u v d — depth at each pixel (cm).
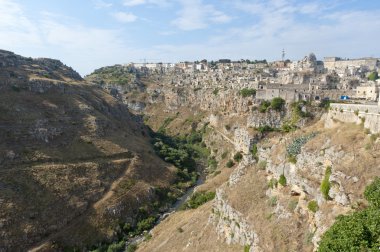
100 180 12362
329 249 3328
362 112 5656
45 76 18575
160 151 17362
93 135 15025
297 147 5931
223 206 6906
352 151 4772
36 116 14100
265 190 6356
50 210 10231
